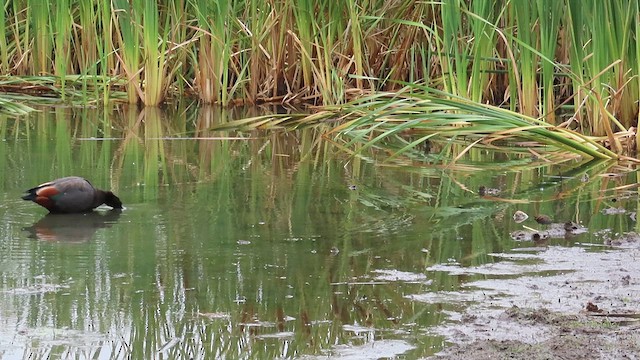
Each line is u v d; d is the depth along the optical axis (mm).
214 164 13219
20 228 9492
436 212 10445
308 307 7258
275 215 10219
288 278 7969
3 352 6309
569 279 7973
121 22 19266
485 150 14820
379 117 14492
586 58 14688
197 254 8641
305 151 14445
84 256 8523
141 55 20656
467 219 10125
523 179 12398
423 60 16734
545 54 15180
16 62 21938
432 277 8023
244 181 12047
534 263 8438
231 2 20281
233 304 7312
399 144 15297
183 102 20203
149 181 11930
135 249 8781
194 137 15664
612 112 14961
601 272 8172
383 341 6562
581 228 9719
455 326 6867
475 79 15766
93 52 20578
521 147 15055
